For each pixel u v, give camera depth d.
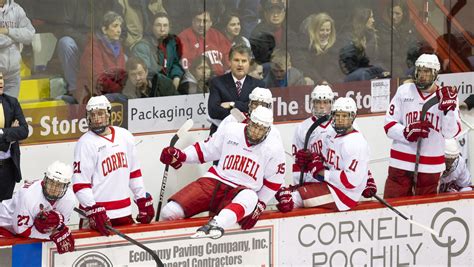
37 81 29.16
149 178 31.20
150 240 26.52
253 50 32.28
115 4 30.03
